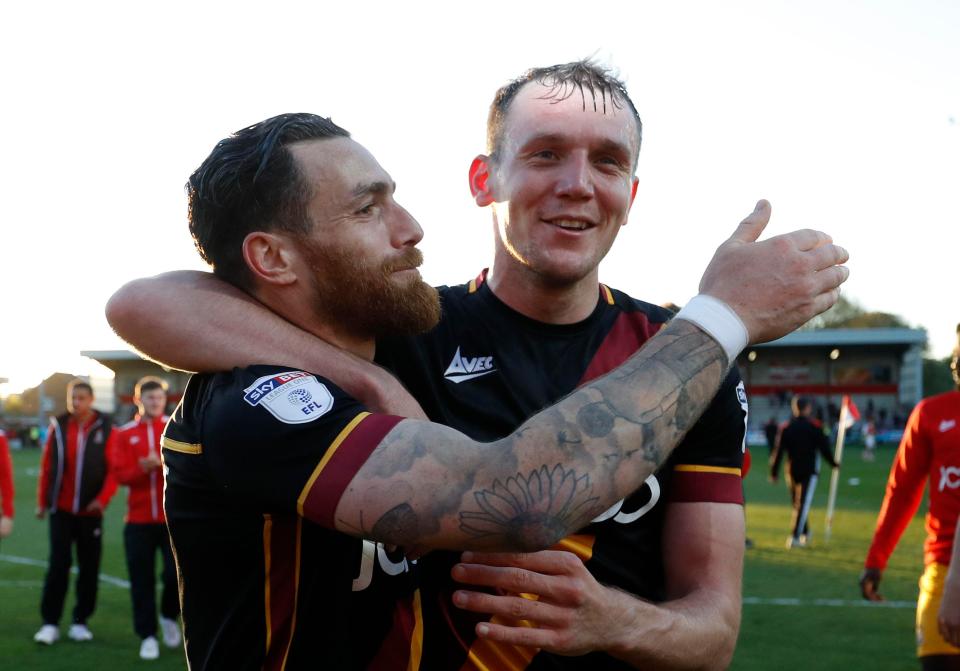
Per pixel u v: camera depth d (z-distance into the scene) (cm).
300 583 173
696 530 212
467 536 151
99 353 5388
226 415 165
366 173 176
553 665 202
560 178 204
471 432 211
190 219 190
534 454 150
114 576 968
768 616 745
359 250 175
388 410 173
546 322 219
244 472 162
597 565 207
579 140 205
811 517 1490
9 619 771
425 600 198
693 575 211
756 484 2236
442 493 150
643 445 155
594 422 154
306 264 176
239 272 183
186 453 177
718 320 167
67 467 690
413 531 152
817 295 171
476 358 216
